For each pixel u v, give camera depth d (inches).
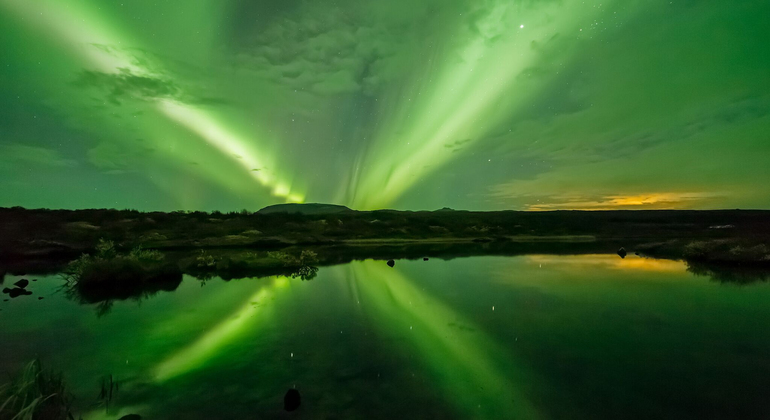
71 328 289.6
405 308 354.3
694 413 153.3
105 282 472.1
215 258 730.2
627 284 468.8
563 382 186.4
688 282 475.5
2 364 216.8
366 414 155.3
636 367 204.1
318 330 283.3
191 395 175.3
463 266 680.4
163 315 330.3
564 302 374.3
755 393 170.9
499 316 322.3
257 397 172.1
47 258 796.6
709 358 216.5
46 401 159.8
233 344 251.0
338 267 678.5
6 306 367.2
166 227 1368.1
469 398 169.6
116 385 187.3
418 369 205.5
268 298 401.4
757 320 298.0
